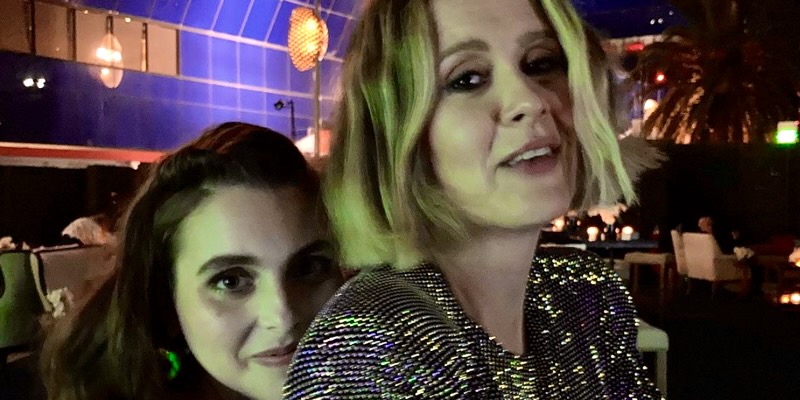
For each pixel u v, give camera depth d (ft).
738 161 35.99
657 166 3.07
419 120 2.24
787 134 36.78
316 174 3.40
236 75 56.03
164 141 51.01
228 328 3.27
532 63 2.48
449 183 2.33
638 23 58.44
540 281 2.83
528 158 2.32
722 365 18.62
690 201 36.83
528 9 2.41
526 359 2.49
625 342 3.05
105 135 47.26
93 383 3.74
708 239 28.86
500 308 2.52
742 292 28.96
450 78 2.31
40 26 43.29
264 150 3.32
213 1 52.31
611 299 3.03
